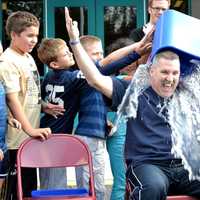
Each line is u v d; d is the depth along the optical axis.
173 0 13.16
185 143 5.30
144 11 13.04
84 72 5.41
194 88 5.49
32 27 6.18
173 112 5.37
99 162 6.23
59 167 5.97
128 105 5.35
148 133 5.34
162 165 5.29
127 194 5.36
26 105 6.16
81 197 5.55
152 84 5.39
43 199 5.54
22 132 6.18
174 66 5.26
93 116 6.21
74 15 13.00
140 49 5.86
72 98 6.33
